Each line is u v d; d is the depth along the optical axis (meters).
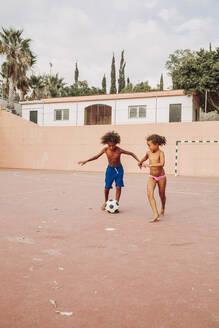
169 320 2.24
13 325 2.16
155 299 2.58
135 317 2.28
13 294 2.65
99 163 22.14
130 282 2.93
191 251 3.92
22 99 34.38
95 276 3.07
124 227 5.20
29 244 4.15
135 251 3.89
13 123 25.31
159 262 3.50
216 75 24.11
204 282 2.94
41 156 24.22
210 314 2.34
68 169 23.22
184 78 24.41
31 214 6.24
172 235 4.70
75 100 27.59
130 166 21.22
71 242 4.27
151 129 20.55
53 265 3.37
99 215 6.22
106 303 2.50
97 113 27.47
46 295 2.63
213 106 28.20
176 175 18.94
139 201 8.29
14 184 12.23
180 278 3.04
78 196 9.01
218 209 7.14
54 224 5.36
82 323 2.19
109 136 6.43
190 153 19.22
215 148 18.59
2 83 33.69
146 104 25.45
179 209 7.12
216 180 15.93
